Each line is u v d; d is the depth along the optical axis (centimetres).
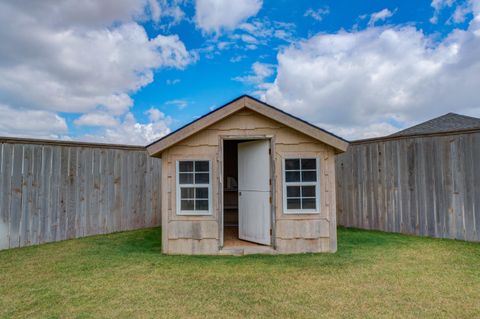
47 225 697
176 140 598
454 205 670
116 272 478
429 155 714
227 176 930
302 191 604
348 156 898
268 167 615
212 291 398
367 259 538
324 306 351
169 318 325
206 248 597
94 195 794
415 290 394
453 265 496
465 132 657
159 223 962
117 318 325
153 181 951
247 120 613
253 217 648
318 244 597
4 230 629
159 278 448
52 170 711
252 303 361
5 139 631
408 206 749
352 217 883
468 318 320
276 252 592
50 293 393
